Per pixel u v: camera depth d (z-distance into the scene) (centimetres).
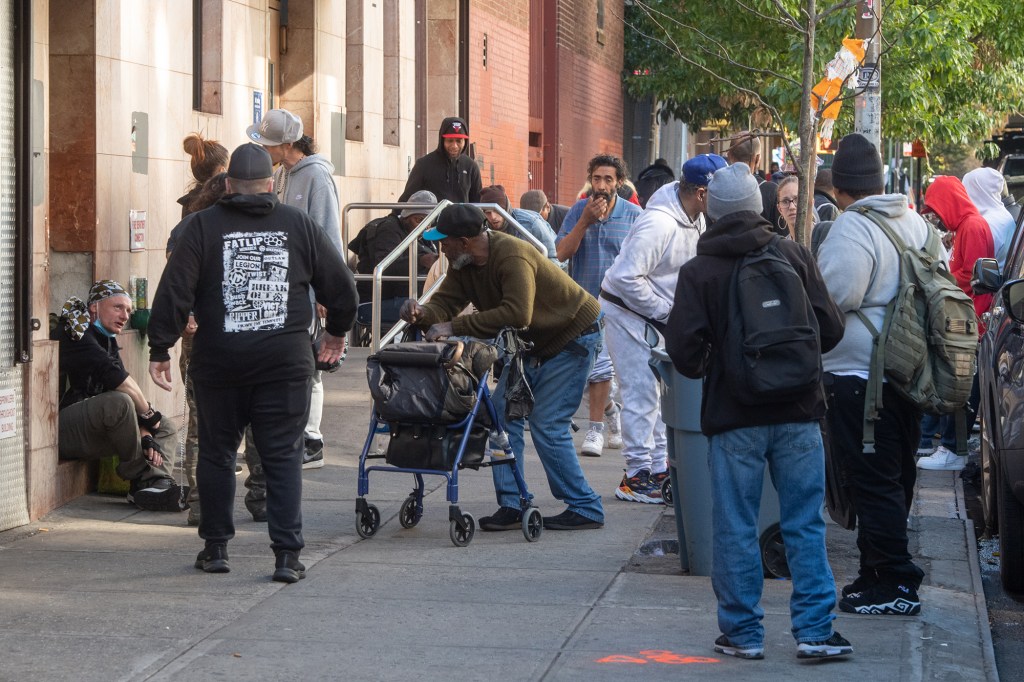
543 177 5181
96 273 1967
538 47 5056
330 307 1468
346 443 2244
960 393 1291
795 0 4153
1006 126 7200
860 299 1297
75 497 1812
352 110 3291
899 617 1317
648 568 1508
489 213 2408
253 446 1709
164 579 1435
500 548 1600
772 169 4919
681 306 1170
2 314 1611
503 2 4444
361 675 1141
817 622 1173
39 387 1695
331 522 1727
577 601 1372
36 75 1725
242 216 1425
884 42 4141
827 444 1311
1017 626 1445
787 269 1156
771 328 1143
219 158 1856
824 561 1182
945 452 2219
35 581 1421
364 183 3297
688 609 1344
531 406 1612
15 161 1605
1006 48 5247
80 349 1778
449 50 3994
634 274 1800
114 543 1593
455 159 2989
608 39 6100
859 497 1321
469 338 1661
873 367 1288
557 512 1797
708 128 7594
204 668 1156
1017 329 1548
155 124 2167
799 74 4488
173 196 2236
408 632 1262
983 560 1722
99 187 1972
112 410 1756
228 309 1412
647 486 1867
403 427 1616
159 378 1427
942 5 4409
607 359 2228
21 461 1667
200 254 1412
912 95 4662
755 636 1186
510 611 1335
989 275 1778
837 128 4538
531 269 1595
